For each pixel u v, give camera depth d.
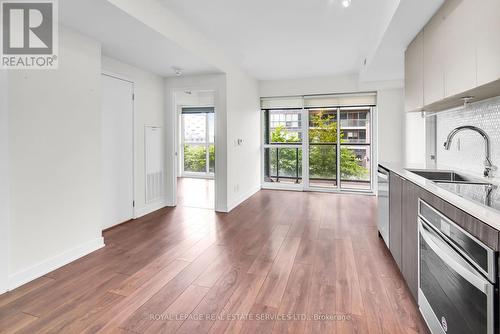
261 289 2.15
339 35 3.51
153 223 3.87
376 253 2.81
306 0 2.66
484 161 2.24
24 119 2.23
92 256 2.77
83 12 2.30
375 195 5.63
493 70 1.49
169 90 4.66
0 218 2.08
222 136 4.46
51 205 2.46
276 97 6.12
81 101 2.73
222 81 4.38
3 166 2.09
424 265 1.68
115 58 3.59
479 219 1.08
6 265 2.12
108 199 3.63
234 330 1.68
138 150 4.14
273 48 3.99
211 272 2.43
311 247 2.98
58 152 2.51
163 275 2.38
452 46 1.97
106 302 1.98
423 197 1.73
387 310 1.87
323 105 5.89
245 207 4.76
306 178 6.17
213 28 3.33
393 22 2.47
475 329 1.10
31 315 1.83
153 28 2.64
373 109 5.63
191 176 8.82
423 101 2.58
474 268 1.11
